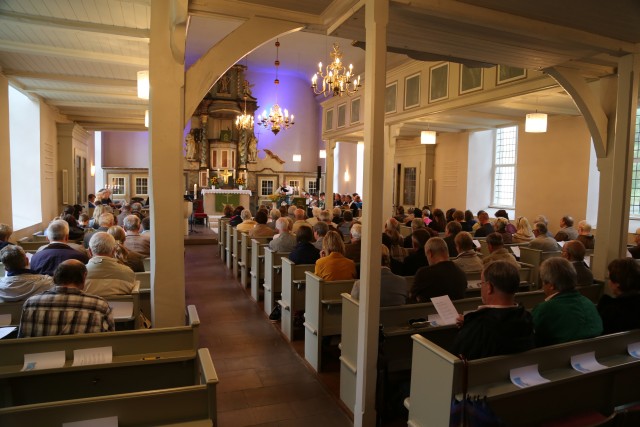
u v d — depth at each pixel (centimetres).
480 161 1150
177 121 304
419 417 216
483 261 416
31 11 423
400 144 1389
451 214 830
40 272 354
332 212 835
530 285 480
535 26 313
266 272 539
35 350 225
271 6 318
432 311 321
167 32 300
